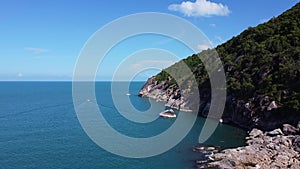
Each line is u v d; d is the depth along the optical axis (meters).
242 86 83.88
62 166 45.34
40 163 46.88
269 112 70.44
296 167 41.03
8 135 67.62
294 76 71.00
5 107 125.69
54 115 100.38
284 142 52.78
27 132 70.88
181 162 46.44
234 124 81.69
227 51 114.31
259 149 50.25
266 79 77.19
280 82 74.62
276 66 79.75
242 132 71.12
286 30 92.88
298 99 65.38
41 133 69.50
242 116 79.56
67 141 60.91
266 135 62.38
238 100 83.12
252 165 42.88
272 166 41.78
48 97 177.50
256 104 76.31
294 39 84.50
